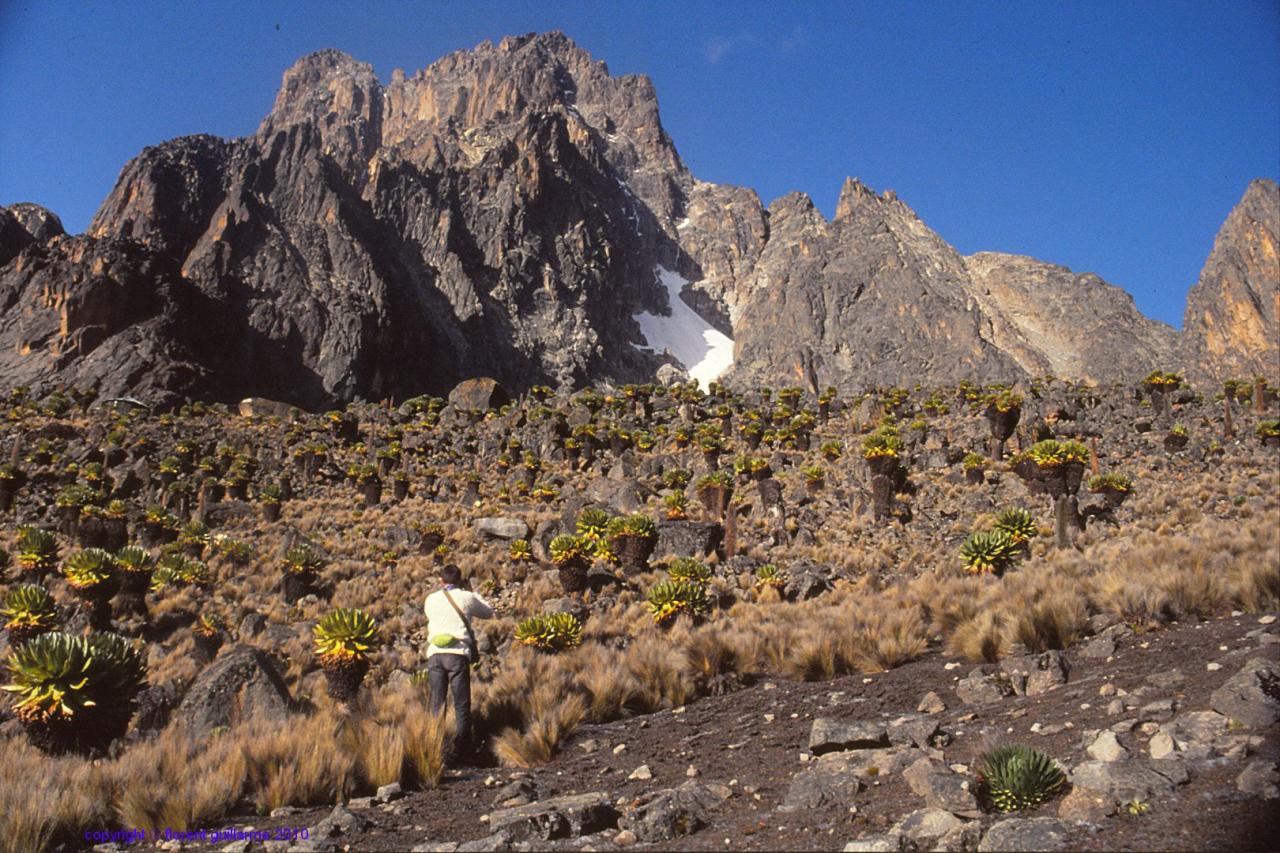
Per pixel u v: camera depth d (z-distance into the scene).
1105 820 3.59
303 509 37.41
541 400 69.75
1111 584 9.91
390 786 6.18
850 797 4.63
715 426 49.34
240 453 47.88
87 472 39.94
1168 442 33.53
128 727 8.92
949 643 9.84
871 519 27.16
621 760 6.90
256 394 151.50
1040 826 3.53
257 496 39.78
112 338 126.69
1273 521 17.50
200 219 193.88
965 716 6.54
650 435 49.62
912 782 4.49
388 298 187.50
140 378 119.31
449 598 7.73
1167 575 9.64
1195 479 28.88
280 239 186.62
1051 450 25.67
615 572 21.56
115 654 7.88
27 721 7.33
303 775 6.20
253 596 21.53
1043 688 7.05
